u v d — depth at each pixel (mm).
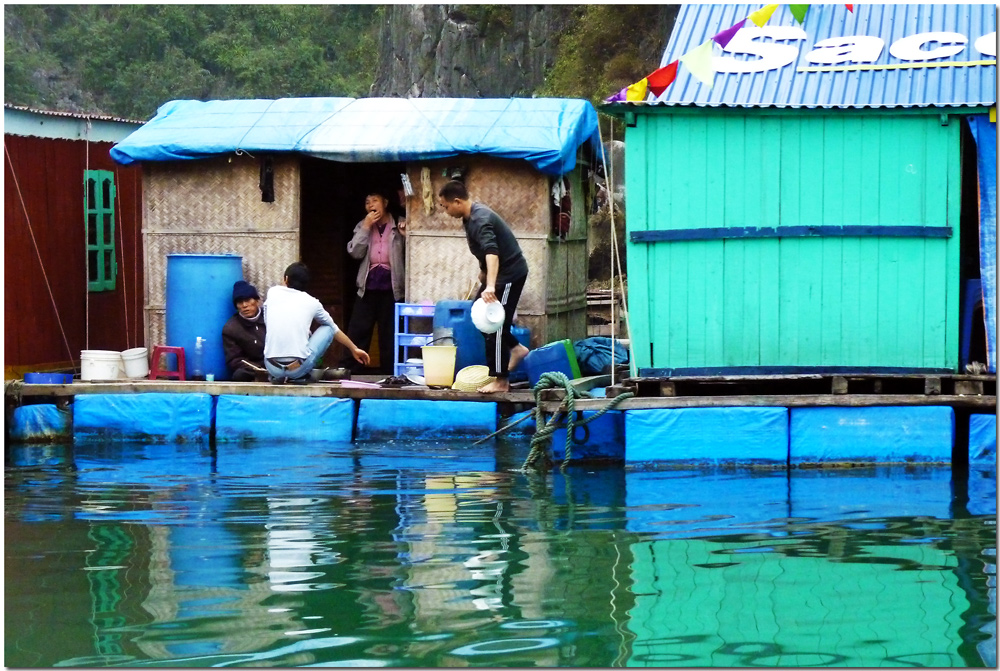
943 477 10078
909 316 10609
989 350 10562
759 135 10656
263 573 7230
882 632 6156
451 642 6016
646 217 10805
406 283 14000
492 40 43281
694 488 9727
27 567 7395
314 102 14711
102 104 59219
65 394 12797
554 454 11047
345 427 12406
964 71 10953
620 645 5961
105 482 10125
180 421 12578
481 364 13102
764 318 10758
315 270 17203
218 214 14312
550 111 14070
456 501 9250
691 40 12156
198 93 58688
